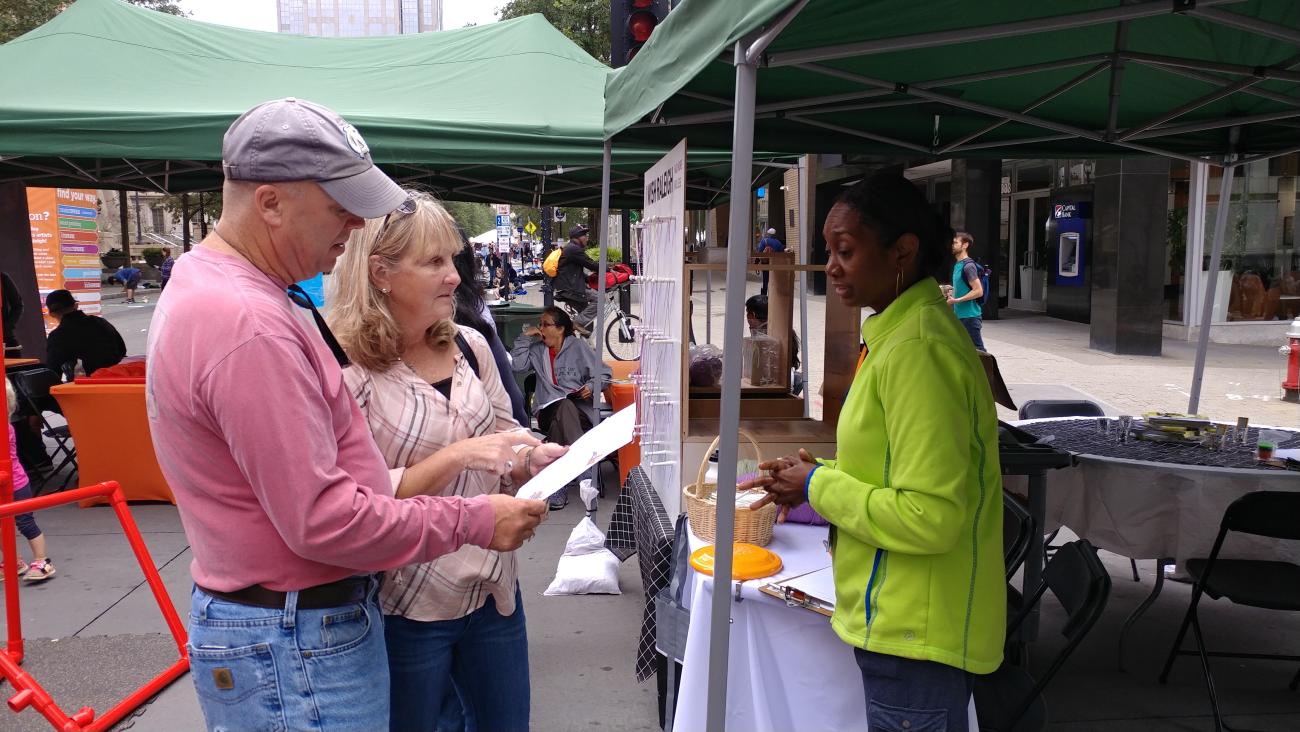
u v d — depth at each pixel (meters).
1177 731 3.15
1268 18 2.71
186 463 1.42
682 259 2.96
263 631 1.46
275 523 1.39
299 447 1.36
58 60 6.29
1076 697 3.41
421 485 1.84
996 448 1.88
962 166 16.67
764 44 1.82
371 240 1.91
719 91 3.41
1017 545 2.65
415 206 1.67
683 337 3.00
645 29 5.72
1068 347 13.26
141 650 3.88
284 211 1.45
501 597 2.12
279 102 1.46
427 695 2.07
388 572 1.99
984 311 16.92
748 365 4.09
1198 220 13.41
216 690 1.49
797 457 2.10
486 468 1.88
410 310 1.96
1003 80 3.42
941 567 1.83
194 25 7.18
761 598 2.30
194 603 1.51
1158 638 3.93
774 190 22.73
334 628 1.51
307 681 1.48
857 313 3.34
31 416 6.50
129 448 6.00
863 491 1.83
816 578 2.37
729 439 2.00
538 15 7.70
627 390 6.04
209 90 6.43
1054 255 17.00
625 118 3.60
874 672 1.89
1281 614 4.19
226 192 1.48
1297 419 8.12
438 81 6.87
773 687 2.34
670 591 2.80
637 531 3.55
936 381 1.76
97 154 5.43
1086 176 16.05
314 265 1.53
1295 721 3.21
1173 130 3.86
